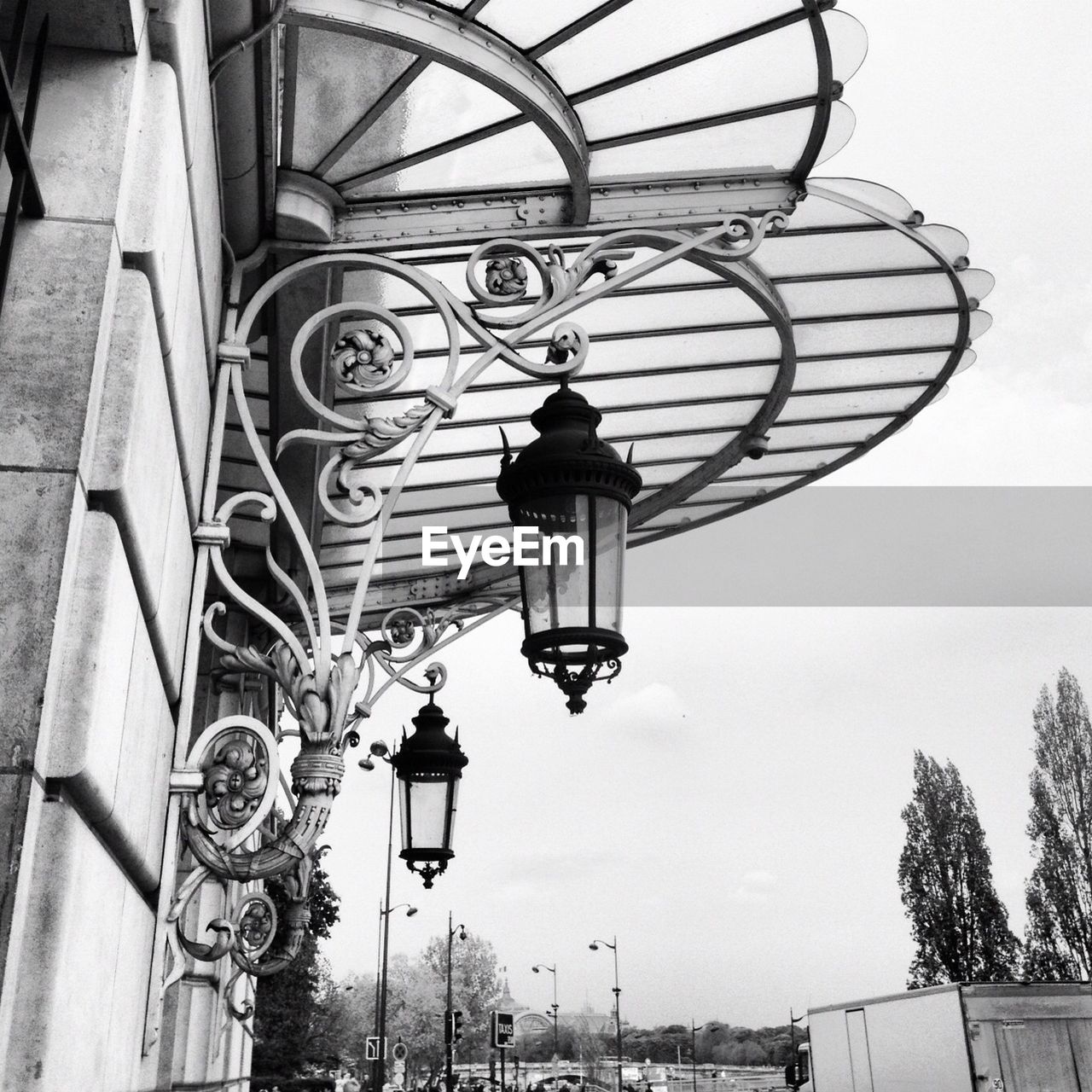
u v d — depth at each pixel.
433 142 3.87
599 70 3.82
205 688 6.61
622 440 6.81
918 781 43.69
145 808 2.39
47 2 1.91
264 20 3.02
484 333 3.68
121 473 1.82
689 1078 74.75
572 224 4.15
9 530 1.69
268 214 3.72
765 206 4.36
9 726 1.58
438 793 5.85
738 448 6.72
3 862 1.50
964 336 6.02
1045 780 40.34
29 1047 1.53
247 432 3.39
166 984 2.81
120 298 1.96
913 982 41.94
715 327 5.68
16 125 1.63
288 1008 31.22
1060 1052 11.91
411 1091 50.12
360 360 3.48
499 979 84.19
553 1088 59.41
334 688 3.12
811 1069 15.77
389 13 3.33
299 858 2.96
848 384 6.41
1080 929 38.16
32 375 1.79
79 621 1.72
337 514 3.32
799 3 3.65
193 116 2.53
